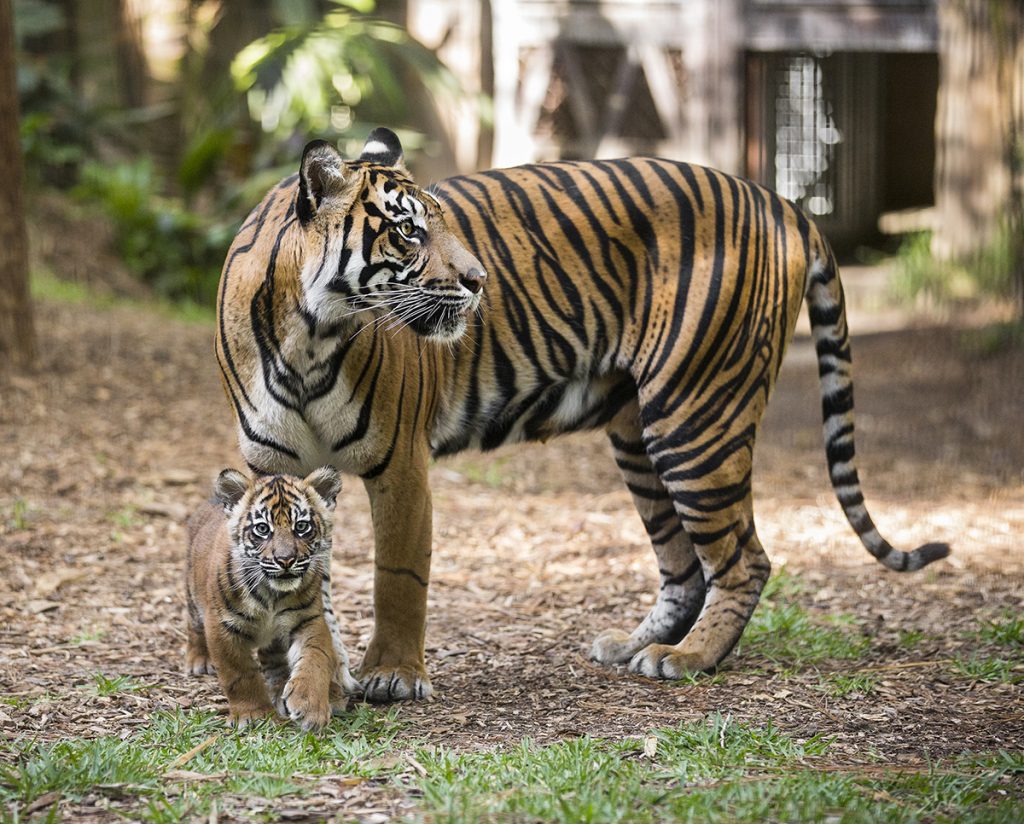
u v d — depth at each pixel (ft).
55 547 38.65
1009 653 31.07
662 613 31.45
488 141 94.38
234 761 22.90
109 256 78.54
